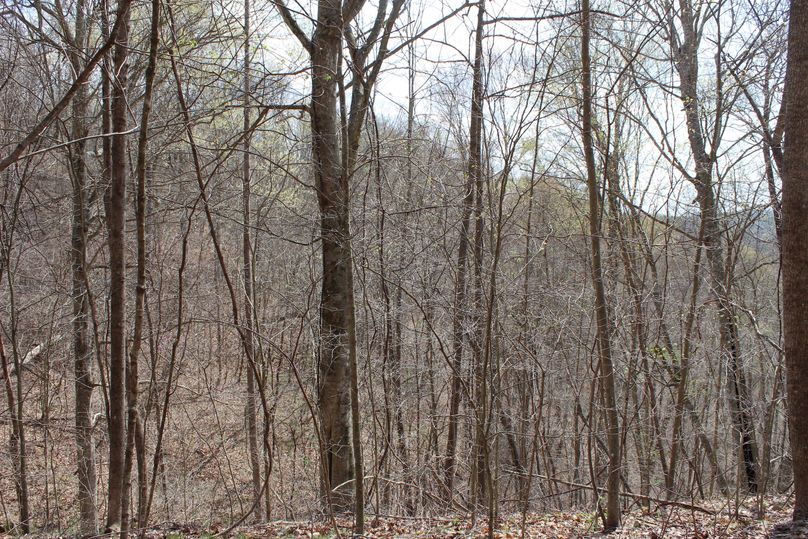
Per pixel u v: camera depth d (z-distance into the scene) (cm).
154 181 892
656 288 1103
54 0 748
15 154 387
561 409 1273
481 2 753
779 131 916
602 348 702
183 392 1342
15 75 833
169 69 796
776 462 1099
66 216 998
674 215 1045
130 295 1069
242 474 1211
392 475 1023
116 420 633
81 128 901
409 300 1151
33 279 1166
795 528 592
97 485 1110
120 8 397
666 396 1282
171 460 1177
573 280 1016
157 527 761
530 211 936
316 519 821
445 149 964
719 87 1012
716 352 974
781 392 947
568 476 1238
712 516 760
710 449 995
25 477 1003
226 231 1351
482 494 920
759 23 998
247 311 924
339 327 880
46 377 1093
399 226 935
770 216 1030
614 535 679
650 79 999
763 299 1196
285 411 1277
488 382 794
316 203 1079
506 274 875
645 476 1009
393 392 1088
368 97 786
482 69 724
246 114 889
